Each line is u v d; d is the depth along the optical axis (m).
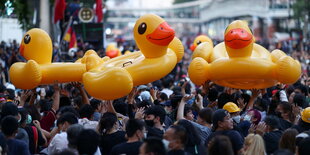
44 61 13.69
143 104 12.57
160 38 13.05
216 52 15.15
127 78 12.36
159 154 8.10
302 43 47.31
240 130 11.31
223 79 14.22
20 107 12.35
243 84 14.45
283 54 14.70
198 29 181.88
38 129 11.30
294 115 13.28
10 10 24.86
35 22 32.62
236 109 12.07
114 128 10.37
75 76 13.62
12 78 13.43
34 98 13.85
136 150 9.09
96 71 13.11
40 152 11.14
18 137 10.21
